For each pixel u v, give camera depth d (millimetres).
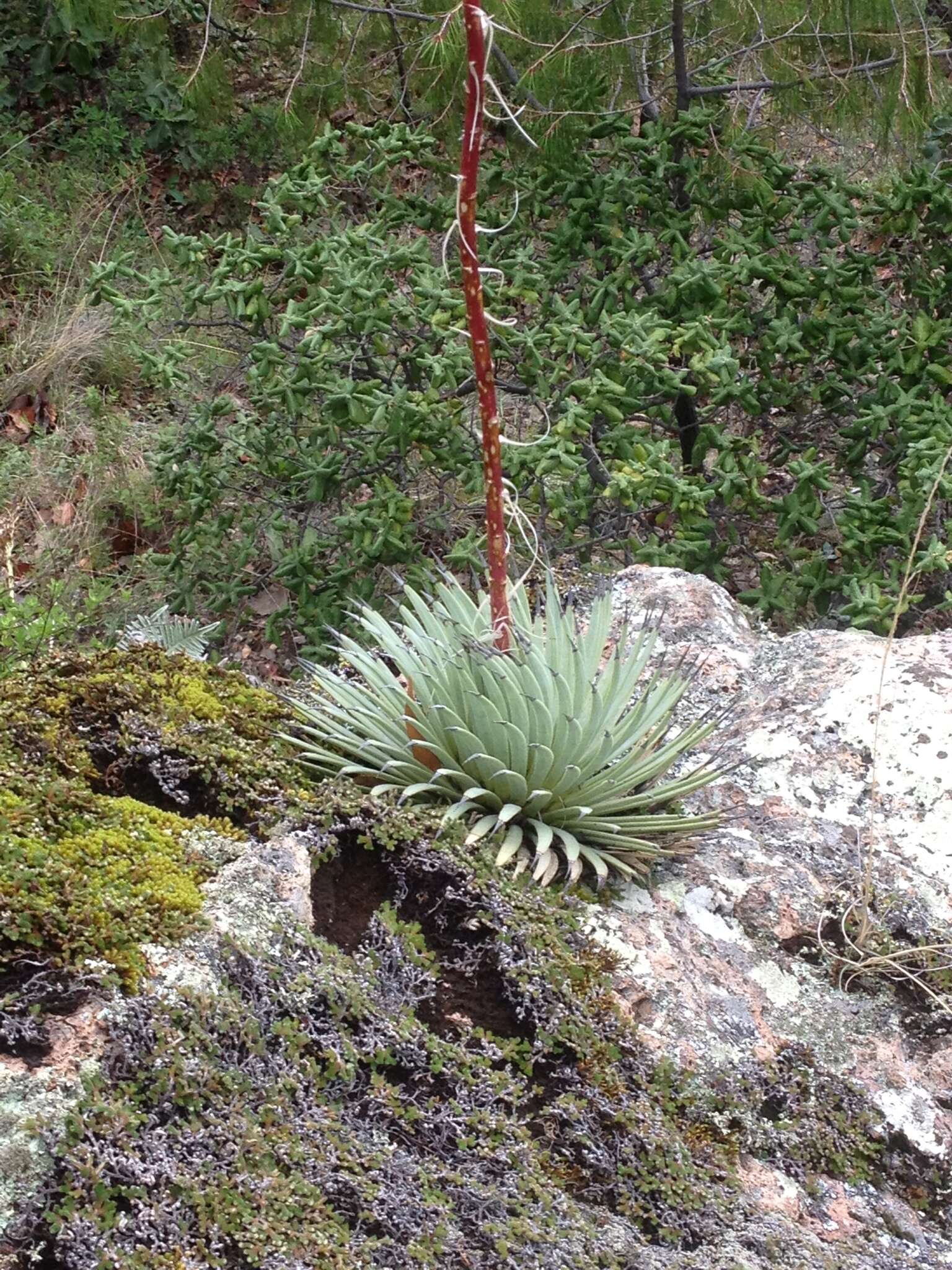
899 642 3904
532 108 5984
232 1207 2064
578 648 3145
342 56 6973
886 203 5656
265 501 6328
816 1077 2846
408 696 3104
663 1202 2498
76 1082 2113
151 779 2949
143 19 7359
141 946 2367
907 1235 2658
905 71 5359
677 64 5789
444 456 5418
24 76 9562
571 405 4969
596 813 3139
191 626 4195
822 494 6273
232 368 6855
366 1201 2193
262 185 9562
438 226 5852
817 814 3396
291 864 2709
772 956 3068
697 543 5137
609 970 2797
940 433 5059
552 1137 2518
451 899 2811
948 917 3195
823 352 5625
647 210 6004
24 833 2545
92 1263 1920
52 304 7664
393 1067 2482
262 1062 2309
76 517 6438
